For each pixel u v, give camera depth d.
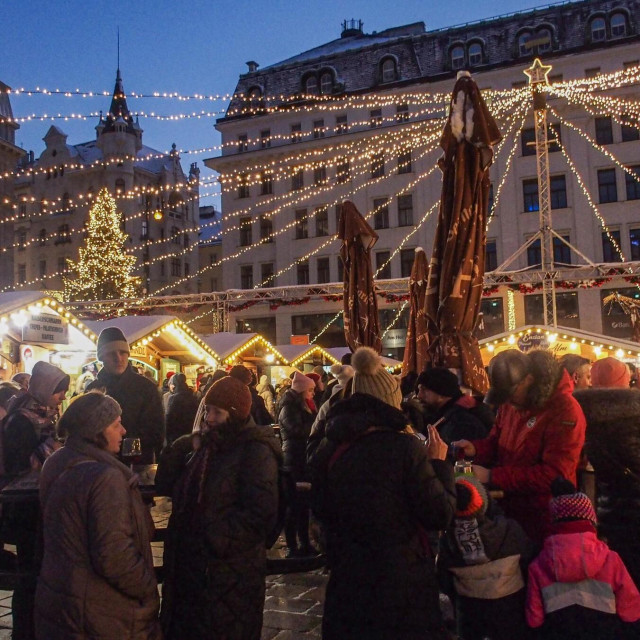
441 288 6.04
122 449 4.09
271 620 5.11
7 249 42.88
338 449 3.17
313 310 39.56
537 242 35.88
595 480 3.97
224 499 3.38
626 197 34.78
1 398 6.26
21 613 3.93
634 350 16.95
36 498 3.84
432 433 3.27
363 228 10.70
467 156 6.00
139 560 3.15
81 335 14.27
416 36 40.44
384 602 2.90
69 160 54.50
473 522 3.22
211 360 19.19
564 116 35.50
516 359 3.40
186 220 58.53
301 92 41.75
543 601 3.19
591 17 36.56
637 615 3.12
